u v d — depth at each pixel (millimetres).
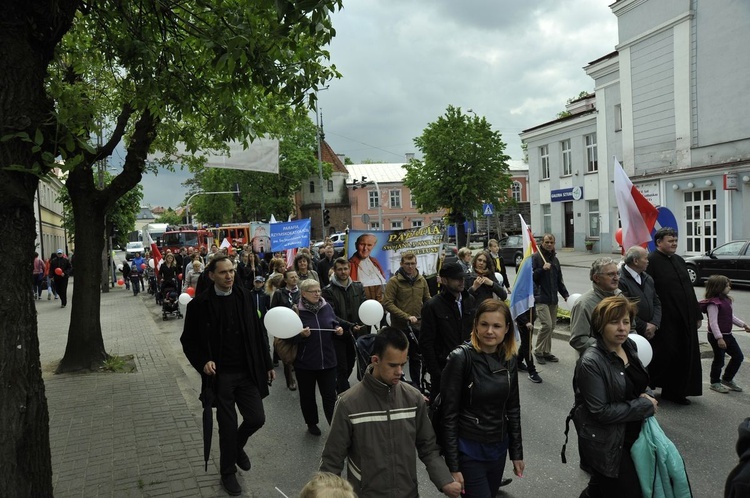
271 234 14273
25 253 2930
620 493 3096
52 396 7008
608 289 4742
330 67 6242
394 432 2836
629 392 3146
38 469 2926
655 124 23047
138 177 8734
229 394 4461
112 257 31516
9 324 2824
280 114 8094
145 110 8320
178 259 19172
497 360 3234
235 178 53812
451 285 4859
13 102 2900
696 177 21047
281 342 5621
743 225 19469
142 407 6488
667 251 6023
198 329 4504
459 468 3162
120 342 11312
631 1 23484
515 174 58281
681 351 5879
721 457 4660
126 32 6477
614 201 27141
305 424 6121
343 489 2100
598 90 27547
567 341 9438
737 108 19625
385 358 2803
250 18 5801
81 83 7902
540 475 4535
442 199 25656
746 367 7484
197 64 7129
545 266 7965
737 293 14211
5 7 2889
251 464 5035
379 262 8844
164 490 4293
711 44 20391
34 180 3045
